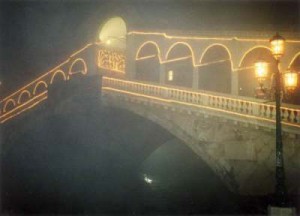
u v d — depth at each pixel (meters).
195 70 23.91
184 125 23.69
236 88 22.06
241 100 21.05
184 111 23.48
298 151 19.50
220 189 26.67
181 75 29.58
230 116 21.39
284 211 12.87
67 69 32.47
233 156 21.80
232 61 22.36
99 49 30.61
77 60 31.78
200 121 23.03
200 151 23.05
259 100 20.34
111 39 31.03
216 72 28.19
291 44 20.61
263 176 20.89
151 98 24.75
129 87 25.94
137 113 25.89
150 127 29.38
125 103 26.38
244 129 21.42
